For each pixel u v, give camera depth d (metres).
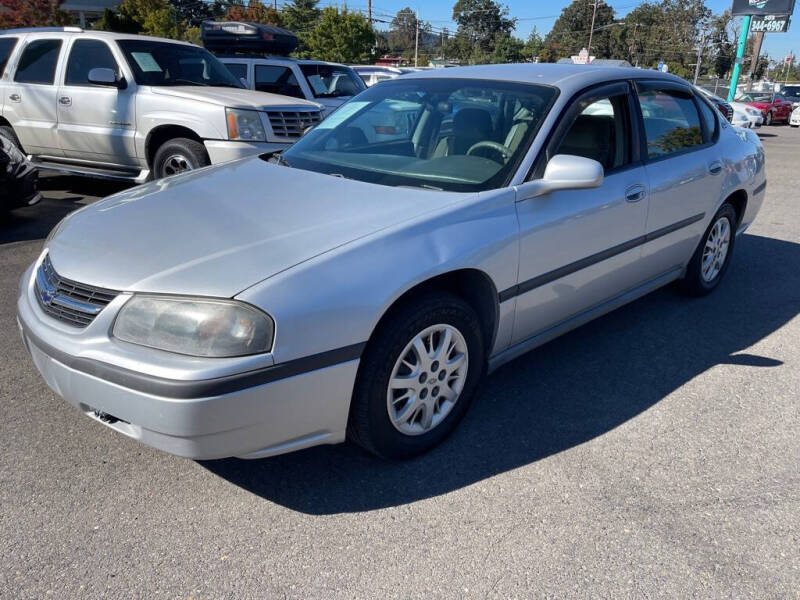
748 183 4.80
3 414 3.11
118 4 24.50
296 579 2.18
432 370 2.76
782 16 27.30
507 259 2.90
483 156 3.17
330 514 2.50
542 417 3.22
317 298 2.29
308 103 7.57
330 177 3.15
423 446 2.85
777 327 4.42
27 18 20.56
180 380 2.13
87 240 2.63
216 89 7.33
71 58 7.23
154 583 2.14
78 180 8.71
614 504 2.59
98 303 2.37
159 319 2.22
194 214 2.76
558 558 2.29
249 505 2.54
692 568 2.26
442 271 2.61
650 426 3.16
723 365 3.83
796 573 2.26
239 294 2.21
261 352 2.20
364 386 2.50
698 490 2.69
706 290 4.90
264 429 2.29
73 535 2.35
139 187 3.35
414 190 2.96
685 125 4.28
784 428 3.18
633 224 3.65
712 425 3.19
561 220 3.15
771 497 2.65
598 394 3.46
